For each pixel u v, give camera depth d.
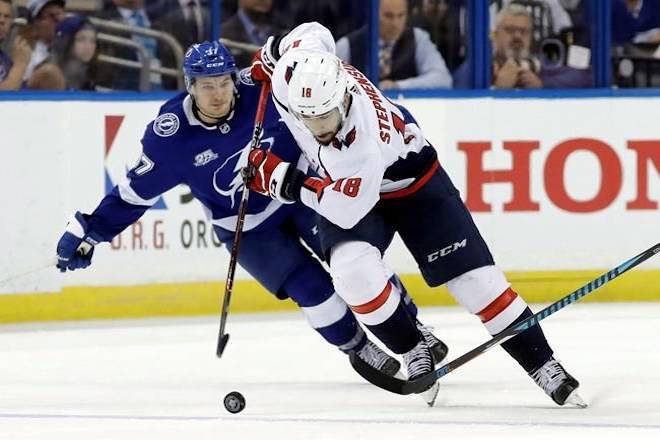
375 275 12.93
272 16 22.81
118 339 19.25
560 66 23.66
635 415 13.00
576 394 13.45
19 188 20.84
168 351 18.16
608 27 23.70
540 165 22.53
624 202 22.70
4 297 20.84
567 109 22.58
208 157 14.33
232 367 16.77
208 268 21.58
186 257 21.47
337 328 14.57
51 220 20.98
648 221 22.77
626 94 22.69
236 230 13.89
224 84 13.70
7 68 21.56
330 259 13.05
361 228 12.98
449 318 20.67
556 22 23.56
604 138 22.66
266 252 14.65
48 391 15.30
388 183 13.05
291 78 11.98
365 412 13.46
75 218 14.55
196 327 20.30
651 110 22.77
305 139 13.01
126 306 21.28
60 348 18.52
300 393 14.80
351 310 14.60
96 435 12.51
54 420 13.38
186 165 14.38
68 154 21.06
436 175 13.27
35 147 20.91
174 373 16.42
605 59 23.77
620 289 22.55
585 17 23.62
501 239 22.45
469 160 22.41
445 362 16.69
